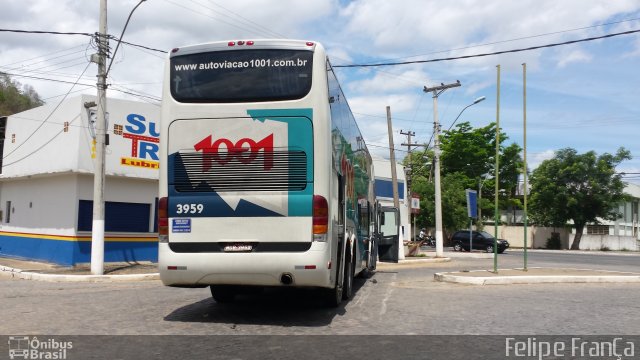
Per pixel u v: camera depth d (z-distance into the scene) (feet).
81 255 62.08
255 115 26.55
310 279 25.95
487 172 180.96
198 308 31.96
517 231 177.27
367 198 51.11
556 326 26.99
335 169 29.07
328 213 26.30
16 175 69.82
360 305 34.04
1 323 26.76
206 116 26.78
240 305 33.37
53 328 25.48
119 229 65.77
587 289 44.83
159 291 40.91
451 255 108.47
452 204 158.92
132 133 65.57
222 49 27.22
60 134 63.52
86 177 63.00
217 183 26.58
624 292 42.75
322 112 26.45
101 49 53.16
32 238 68.23
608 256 129.39
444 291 42.91
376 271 66.39
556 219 166.09
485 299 37.58
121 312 30.30
